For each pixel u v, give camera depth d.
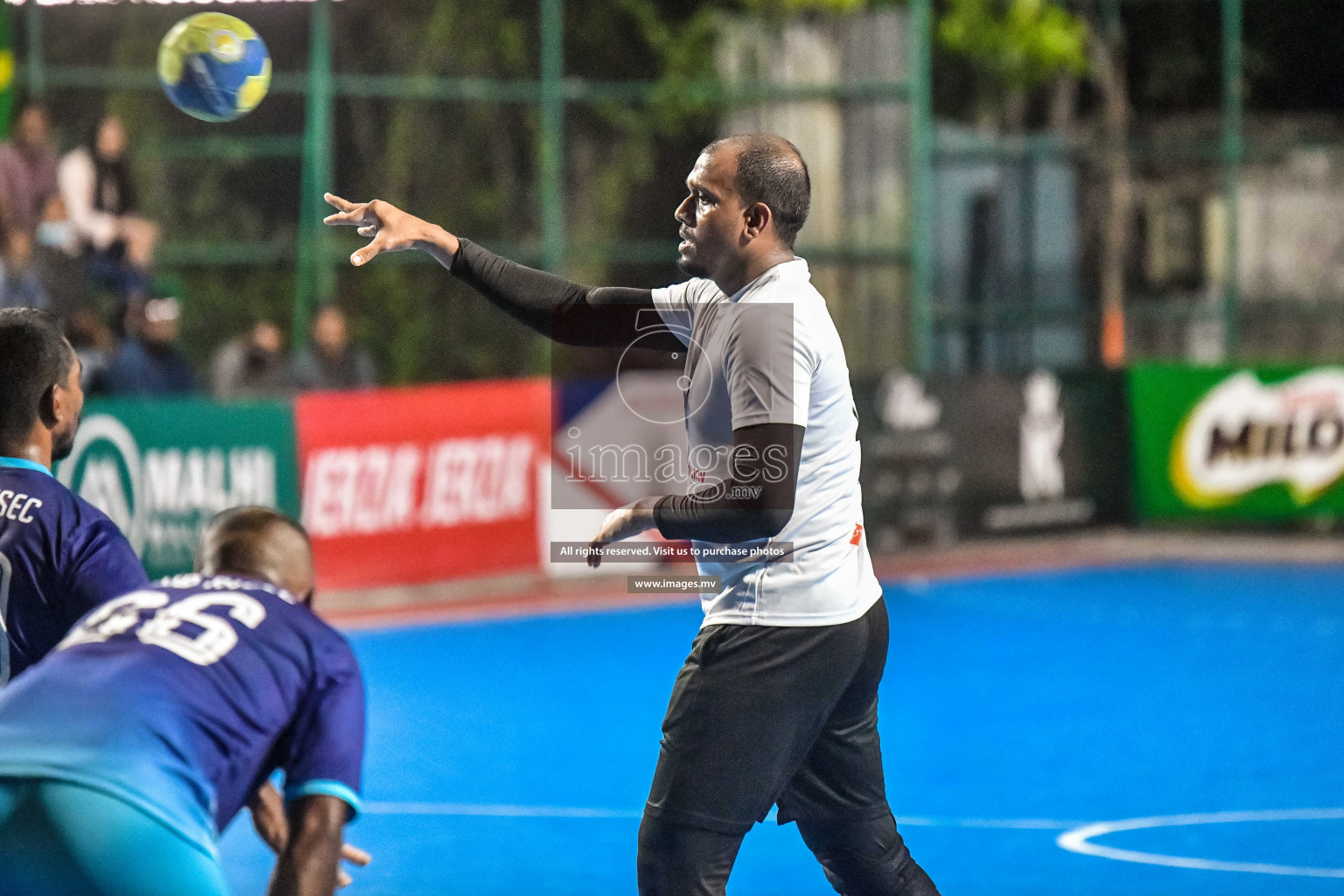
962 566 50.25
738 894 19.34
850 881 14.34
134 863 9.40
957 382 51.44
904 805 23.42
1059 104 81.81
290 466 41.59
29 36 52.72
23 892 9.43
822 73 60.78
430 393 43.75
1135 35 80.69
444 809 23.09
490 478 44.91
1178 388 54.88
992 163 63.81
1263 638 38.69
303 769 10.10
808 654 13.02
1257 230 69.56
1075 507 53.91
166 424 40.00
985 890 19.36
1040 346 63.62
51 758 9.58
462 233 69.94
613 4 71.00
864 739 14.00
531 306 14.73
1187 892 19.22
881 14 59.59
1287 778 25.05
